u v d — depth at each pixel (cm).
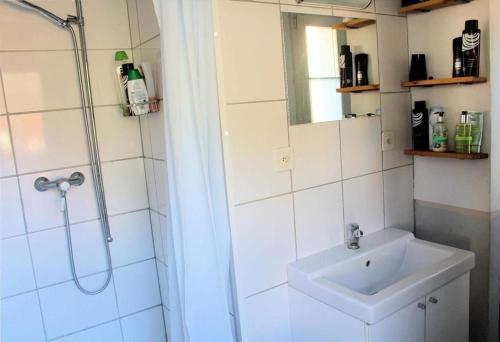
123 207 184
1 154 155
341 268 160
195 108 132
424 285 145
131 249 187
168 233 147
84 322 178
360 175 182
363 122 180
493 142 167
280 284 160
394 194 196
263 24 147
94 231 177
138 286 191
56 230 168
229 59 140
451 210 187
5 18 152
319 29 162
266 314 157
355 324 134
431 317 151
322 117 166
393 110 190
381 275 175
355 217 183
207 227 138
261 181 152
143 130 181
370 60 179
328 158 170
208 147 140
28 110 159
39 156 162
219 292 142
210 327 142
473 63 159
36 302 167
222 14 138
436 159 190
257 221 152
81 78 167
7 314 162
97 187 175
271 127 152
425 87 188
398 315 138
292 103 157
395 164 195
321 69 164
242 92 144
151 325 196
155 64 156
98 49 171
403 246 183
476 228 178
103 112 175
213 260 140
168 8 126
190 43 129
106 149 177
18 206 160
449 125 181
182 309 142
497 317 177
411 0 181
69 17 162
